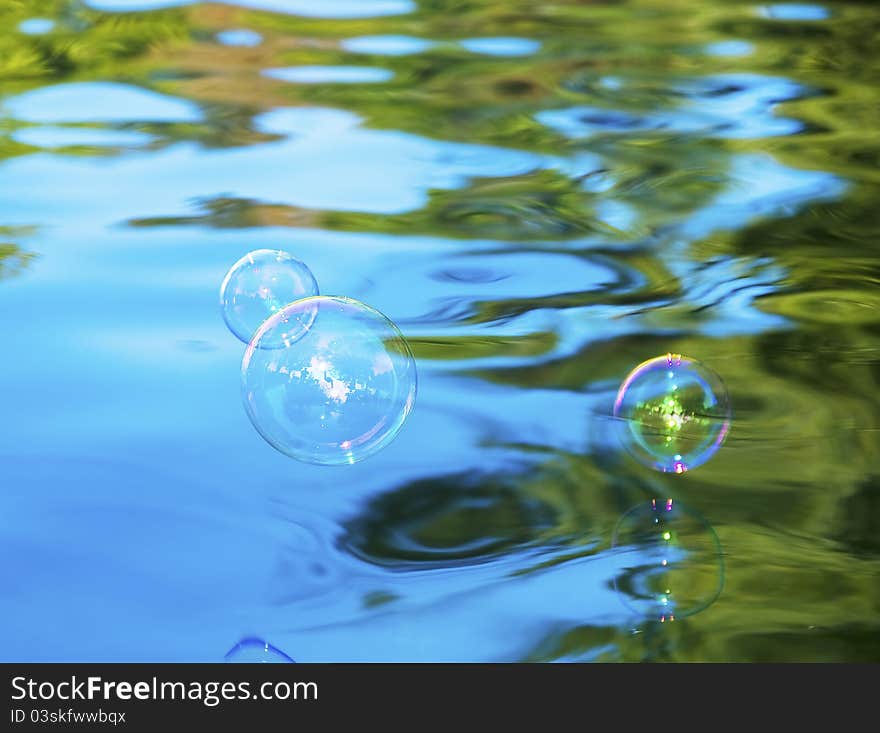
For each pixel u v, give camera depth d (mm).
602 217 10203
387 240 9539
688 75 14180
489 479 6461
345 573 5625
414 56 14891
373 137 11969
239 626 5289
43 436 6637
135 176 10672
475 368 7641
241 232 9484
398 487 6395
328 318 5793
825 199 10578
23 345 7609
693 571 5723
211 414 6895
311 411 5582
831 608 5449
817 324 8367
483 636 5277
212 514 6055
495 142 11930
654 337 8125
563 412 7137
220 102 12992
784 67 14477
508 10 17281
